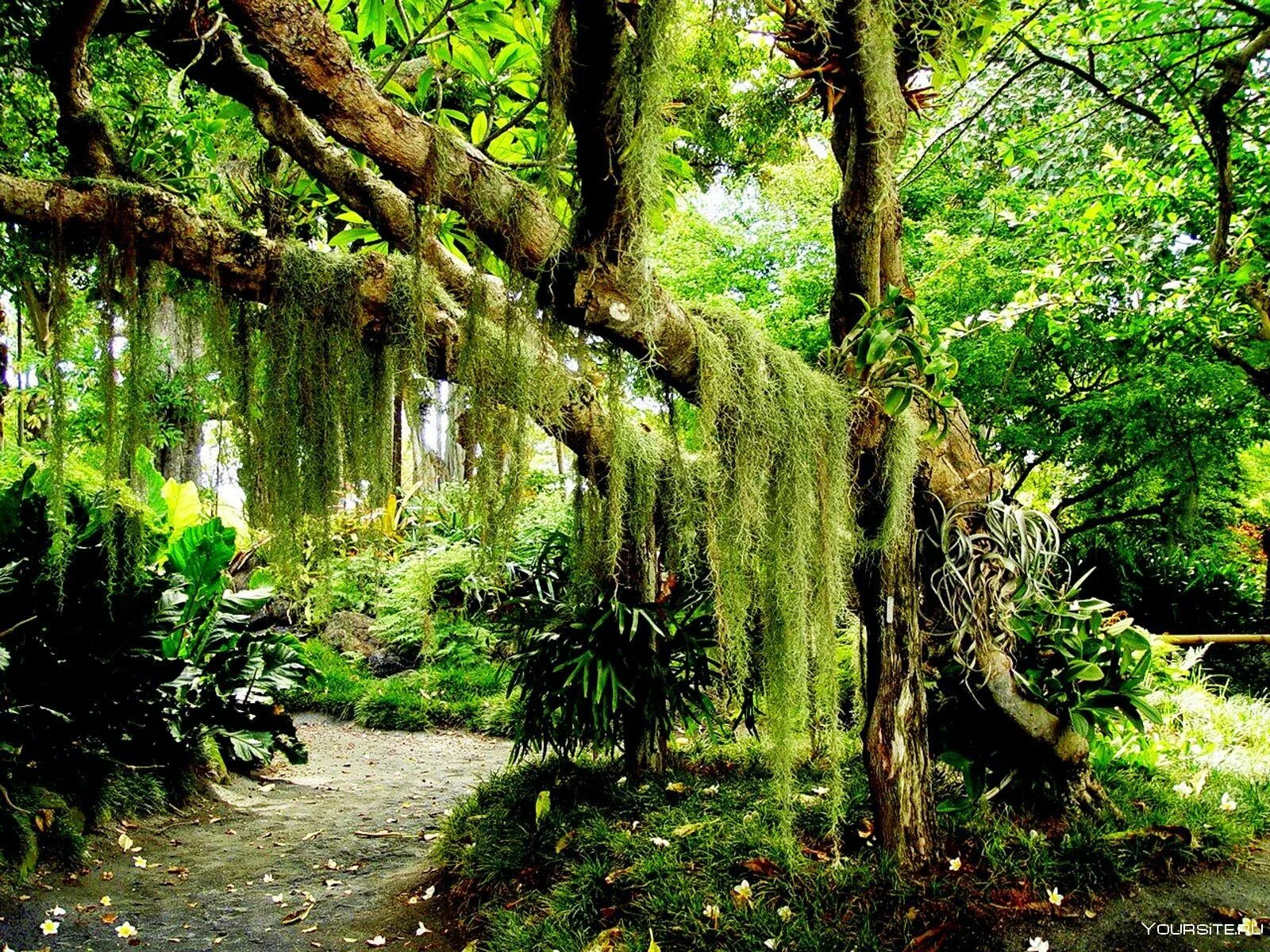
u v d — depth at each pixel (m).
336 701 6.86
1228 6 3.85
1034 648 2.92
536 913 2.59
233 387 1.96
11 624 3.38
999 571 2.65
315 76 1.54
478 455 1.96
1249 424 5.24
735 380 2.06
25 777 3.31
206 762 4.37
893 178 2.32
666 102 1.56
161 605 3.93
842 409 2.16
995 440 6.13
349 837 3.79
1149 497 6.30
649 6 1.49
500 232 1.72
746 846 2.66
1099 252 4.71
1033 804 2.85
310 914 2.91
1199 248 4.83
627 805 3.16
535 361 1.98
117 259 1.79
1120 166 4.60
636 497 2.48
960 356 5.98
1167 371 5.06
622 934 2.36
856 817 2.78
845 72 2.00
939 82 2.16
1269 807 3.05
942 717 2.93
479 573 2.28
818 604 2.17
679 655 3.39
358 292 1.91
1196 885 2.53
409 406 1.93
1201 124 4.25
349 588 8.01
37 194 1.70
